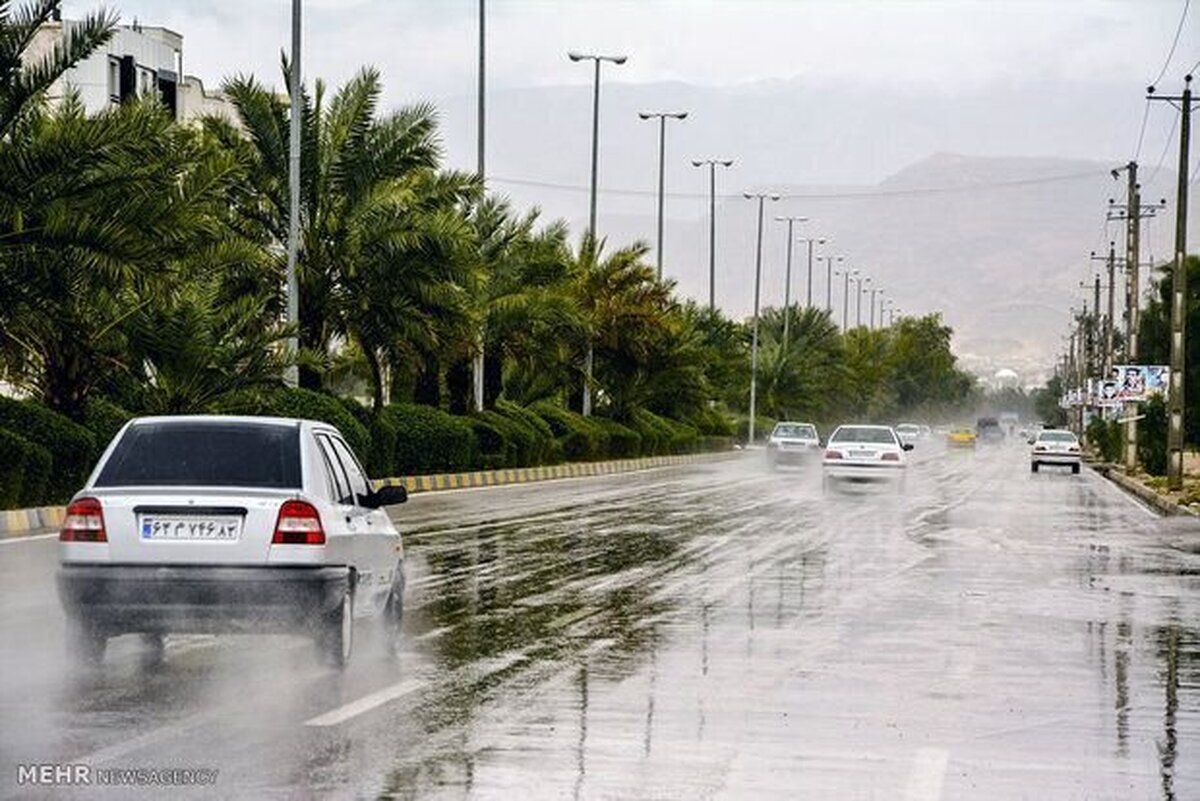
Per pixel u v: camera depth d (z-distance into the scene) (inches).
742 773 546.0
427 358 2709.2
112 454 725.3
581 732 612.1
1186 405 3597.4
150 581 691.4
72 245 1589.6
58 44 1630.2
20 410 1665.8
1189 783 541.0
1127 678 764.6
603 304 4033.0
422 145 2554.1
